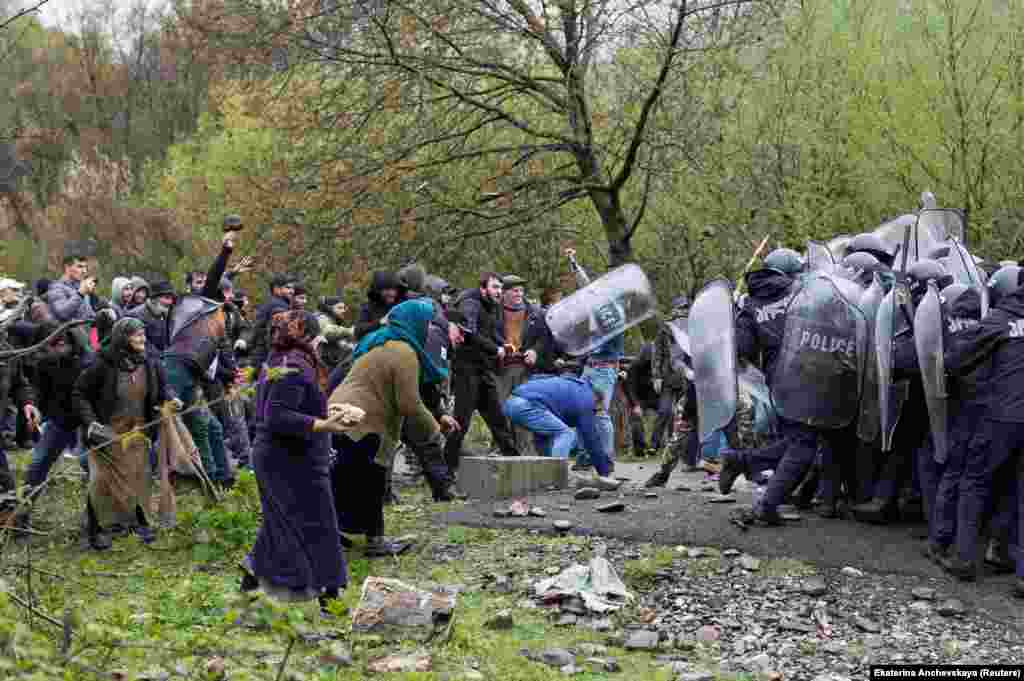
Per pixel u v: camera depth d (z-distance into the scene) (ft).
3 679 11.76
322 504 19.98
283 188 61.57
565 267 74.84
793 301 25.61
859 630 21.21
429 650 18.74
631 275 37.35
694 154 61.57
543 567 24.43
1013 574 23.35
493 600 22.59
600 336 36.70
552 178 63.67
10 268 71.46
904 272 24.88
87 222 95.76
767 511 25.67
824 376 25.05
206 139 103.30
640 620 21.79
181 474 32.81
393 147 60.90
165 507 27.32
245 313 43.52
